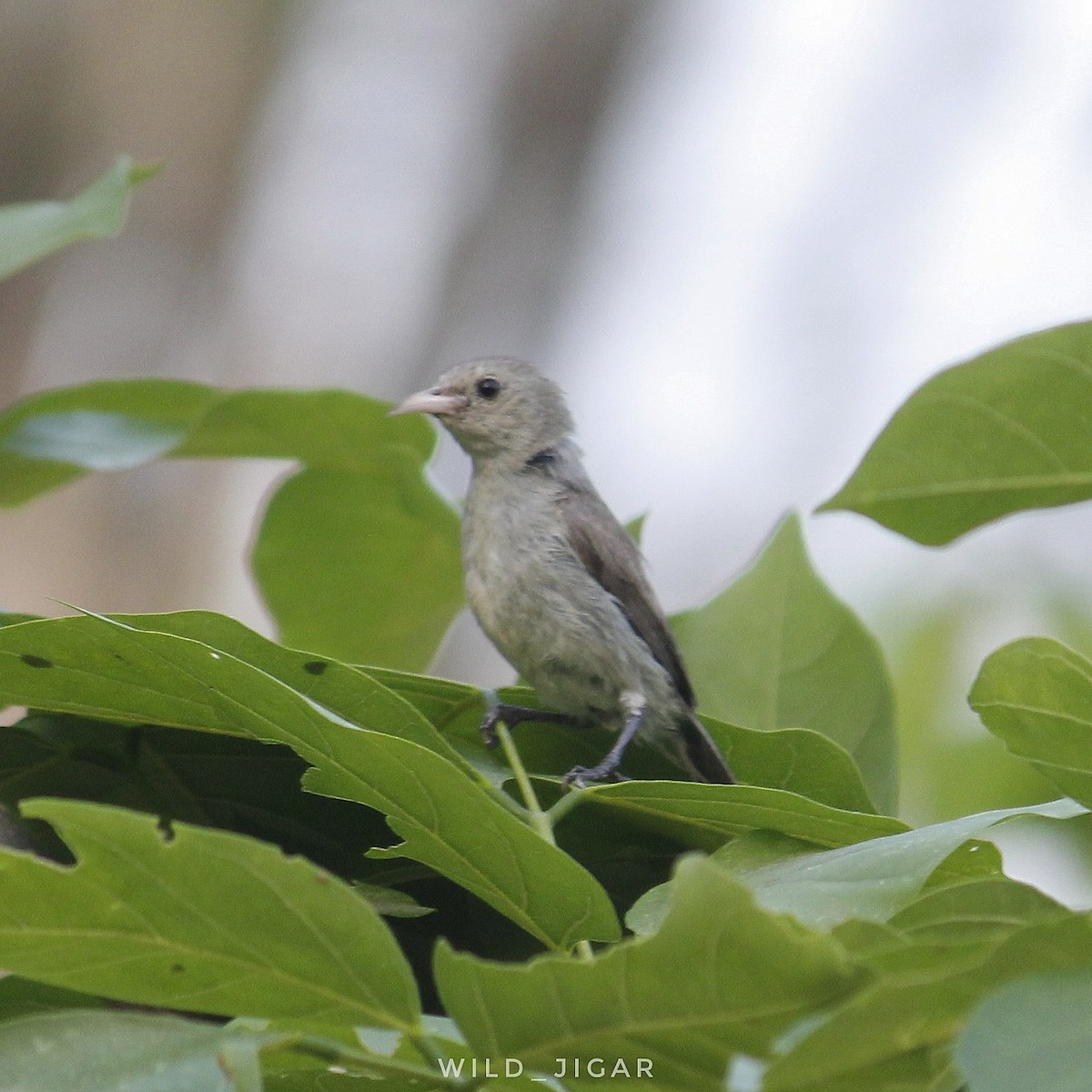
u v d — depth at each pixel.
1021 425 6.62
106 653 5.51
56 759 6.71
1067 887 12.09
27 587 19.08
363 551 10.55
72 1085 3.99
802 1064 3.77
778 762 6.75
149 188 21.66
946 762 13.16
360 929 4.23
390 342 23.25
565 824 6.86
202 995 4.45
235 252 22.20
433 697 6.89
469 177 24.27
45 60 20.98
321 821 6.88
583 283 24.44
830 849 5.62
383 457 9.79
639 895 6.93
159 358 21.28
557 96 24.80
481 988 3.97
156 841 4.09
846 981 3.57
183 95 21.70
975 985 3.73
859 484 6.91
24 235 7.73
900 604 15.18
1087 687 5.43
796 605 8.34
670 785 5.65
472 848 5.18
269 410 9.52
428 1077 4.15
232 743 6.73
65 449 9.65
